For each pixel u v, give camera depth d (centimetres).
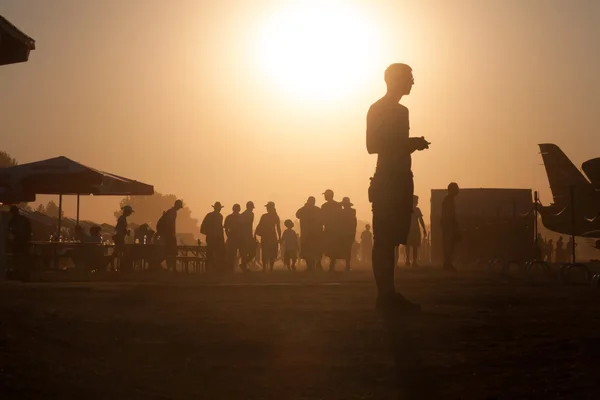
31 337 756
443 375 619
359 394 571
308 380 611
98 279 2342
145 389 584
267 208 3438
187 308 1042
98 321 880
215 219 3319
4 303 1101
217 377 621
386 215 1080
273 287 1431
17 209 2636
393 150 1103
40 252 3219
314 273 3058
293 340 768
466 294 1296
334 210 3031
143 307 1056
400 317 945
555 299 1201
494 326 856
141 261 3644
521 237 4006
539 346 733
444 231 2820
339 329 835
